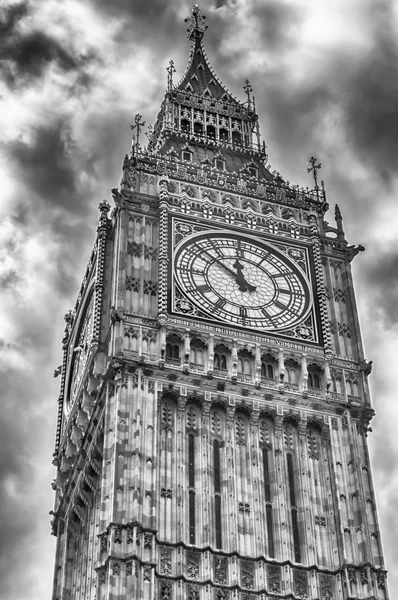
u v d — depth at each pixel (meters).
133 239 76.06
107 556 61.53
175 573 62.22
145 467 65.06
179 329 71.38
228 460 67.38
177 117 91.19
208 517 64.75
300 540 66.06
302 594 63.88
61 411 81.06
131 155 81.81
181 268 74.50
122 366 68.81
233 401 69.50
